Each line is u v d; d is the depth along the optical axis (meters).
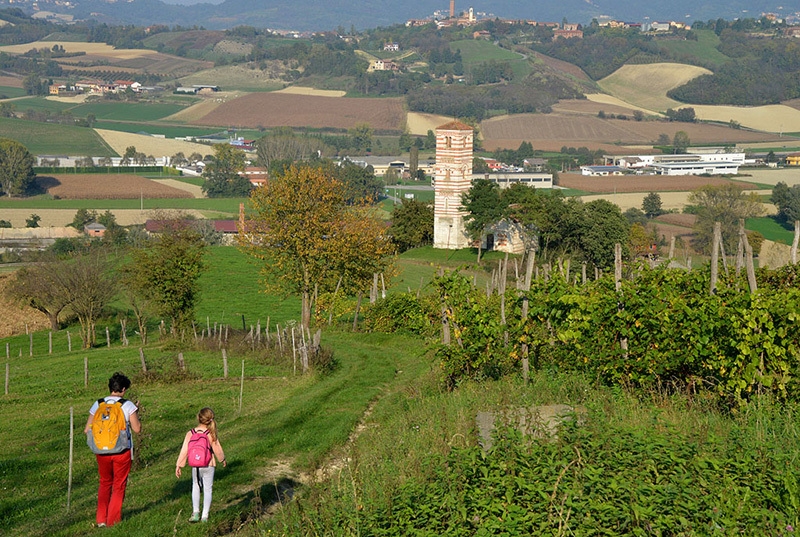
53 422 30.17
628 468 13.78
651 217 193.12
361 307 59.41
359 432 24.75
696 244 155.00
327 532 13.69
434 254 123.44
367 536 13.34
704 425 16.06
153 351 49.03
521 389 22.64
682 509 12.55
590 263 111.38
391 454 17.67
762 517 12.26
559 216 112.25
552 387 22.53
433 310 36.34
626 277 28.31
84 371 38.91
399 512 13.59
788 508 12.48
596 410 17.19
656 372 22.05
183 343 49.31
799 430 16.20
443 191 126.75
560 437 15.03
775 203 179.62
